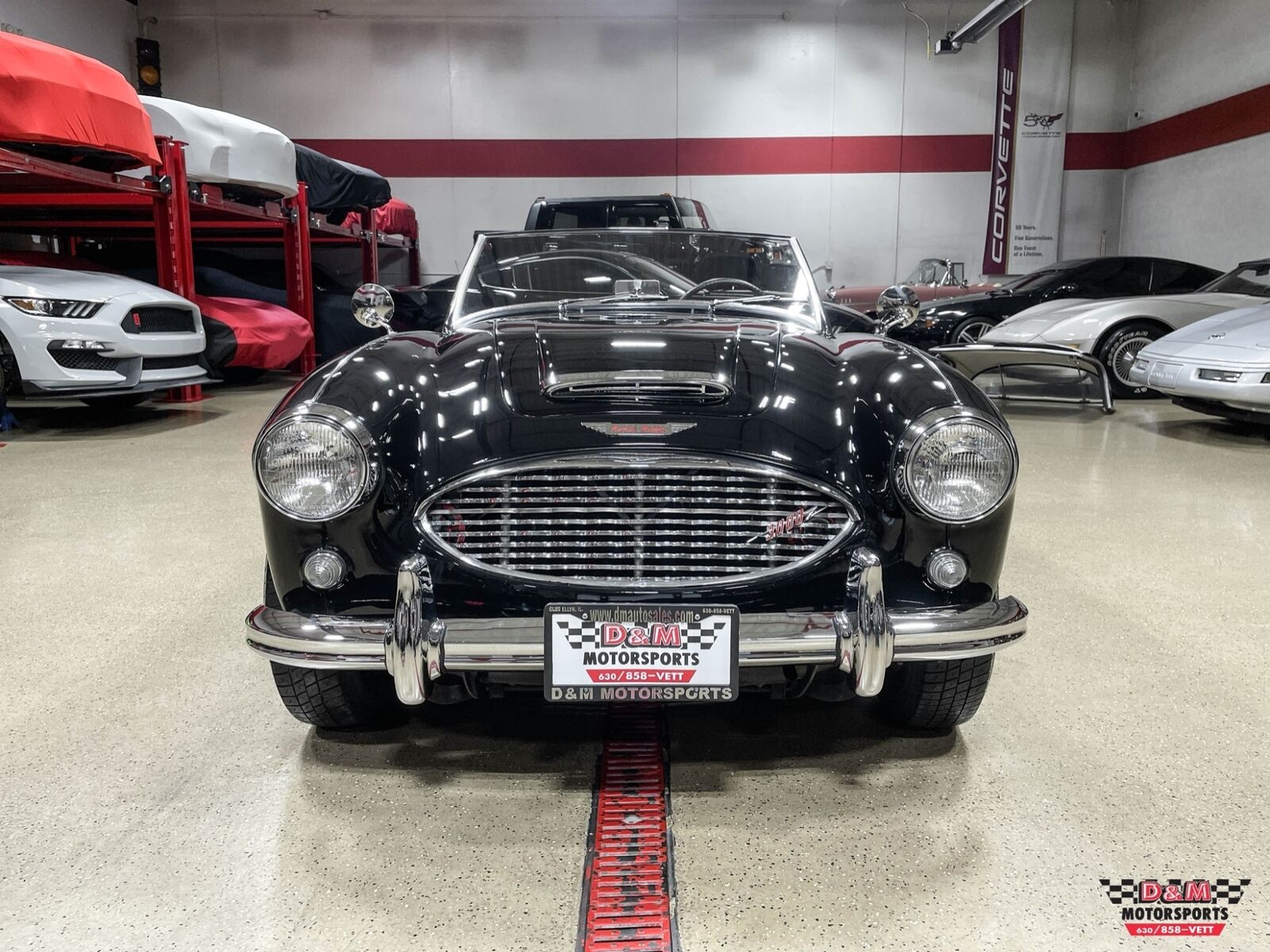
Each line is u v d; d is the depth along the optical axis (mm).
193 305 6160
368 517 1645
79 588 2930
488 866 1550
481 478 1639
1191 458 5129
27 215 8445
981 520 1653
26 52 4766
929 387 1761
